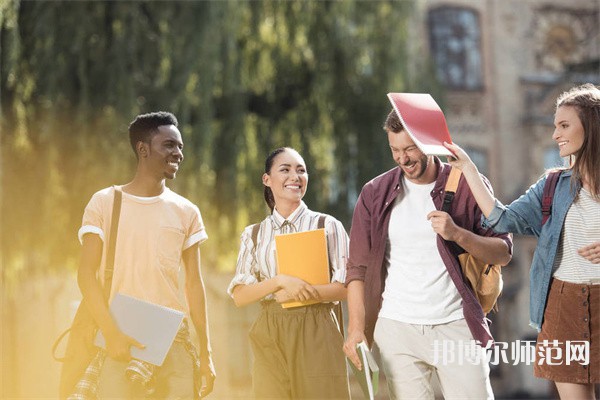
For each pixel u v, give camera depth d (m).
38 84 15.49
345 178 19.12
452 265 5.45
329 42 18.94
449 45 29.55
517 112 29.81
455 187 5.54
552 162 29.92
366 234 5.69
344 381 6.04
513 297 28.39
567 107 5.31
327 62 18.95
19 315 20.58
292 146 18.94
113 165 15.37
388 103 19.23
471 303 5.43
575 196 5.28
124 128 15.48
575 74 28.97
